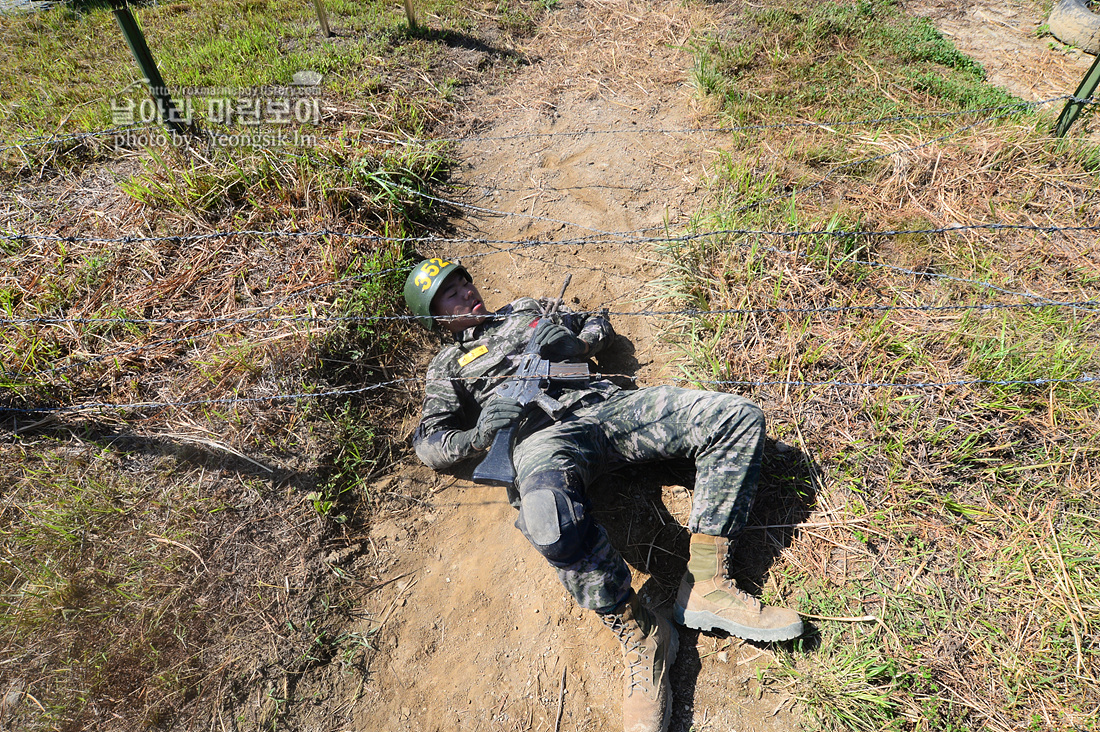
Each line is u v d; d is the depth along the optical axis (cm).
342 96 516
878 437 298
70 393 322
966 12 619
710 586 259
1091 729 224
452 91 537
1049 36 580
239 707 256
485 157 485
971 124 451
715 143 476
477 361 316
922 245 379
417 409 351
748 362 333
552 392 292
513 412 283
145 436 309
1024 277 360
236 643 268
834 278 361
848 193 418
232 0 676
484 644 276
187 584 274
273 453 312
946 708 235
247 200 412
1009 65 544
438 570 298
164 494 294
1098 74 402
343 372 348
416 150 462
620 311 383
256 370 332
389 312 379
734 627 251
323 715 260
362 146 455
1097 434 284
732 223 393
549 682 265
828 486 292
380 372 358
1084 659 237
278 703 259
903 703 237
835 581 269
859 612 259
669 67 561
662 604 278
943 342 325
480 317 336
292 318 352
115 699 249
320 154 438
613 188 455
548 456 258
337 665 271
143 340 343
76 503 285
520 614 282
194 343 345
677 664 261
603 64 572
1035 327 327
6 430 309
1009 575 259
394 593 291
